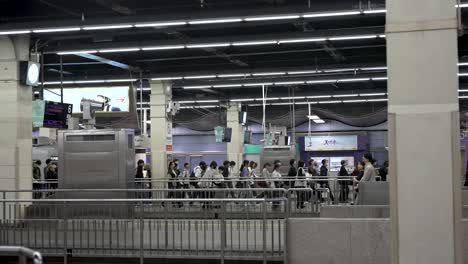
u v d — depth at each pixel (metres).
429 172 6.33
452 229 6.27
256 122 48.94
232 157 40.22
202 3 15.95
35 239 11.41
